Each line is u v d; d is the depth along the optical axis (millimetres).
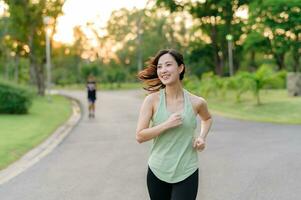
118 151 13297
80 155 12773
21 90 26734
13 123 21422
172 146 4305
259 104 29016
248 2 56188
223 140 14844
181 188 4289
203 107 4457
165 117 4285
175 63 4320
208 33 61625
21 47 53844
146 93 4602
